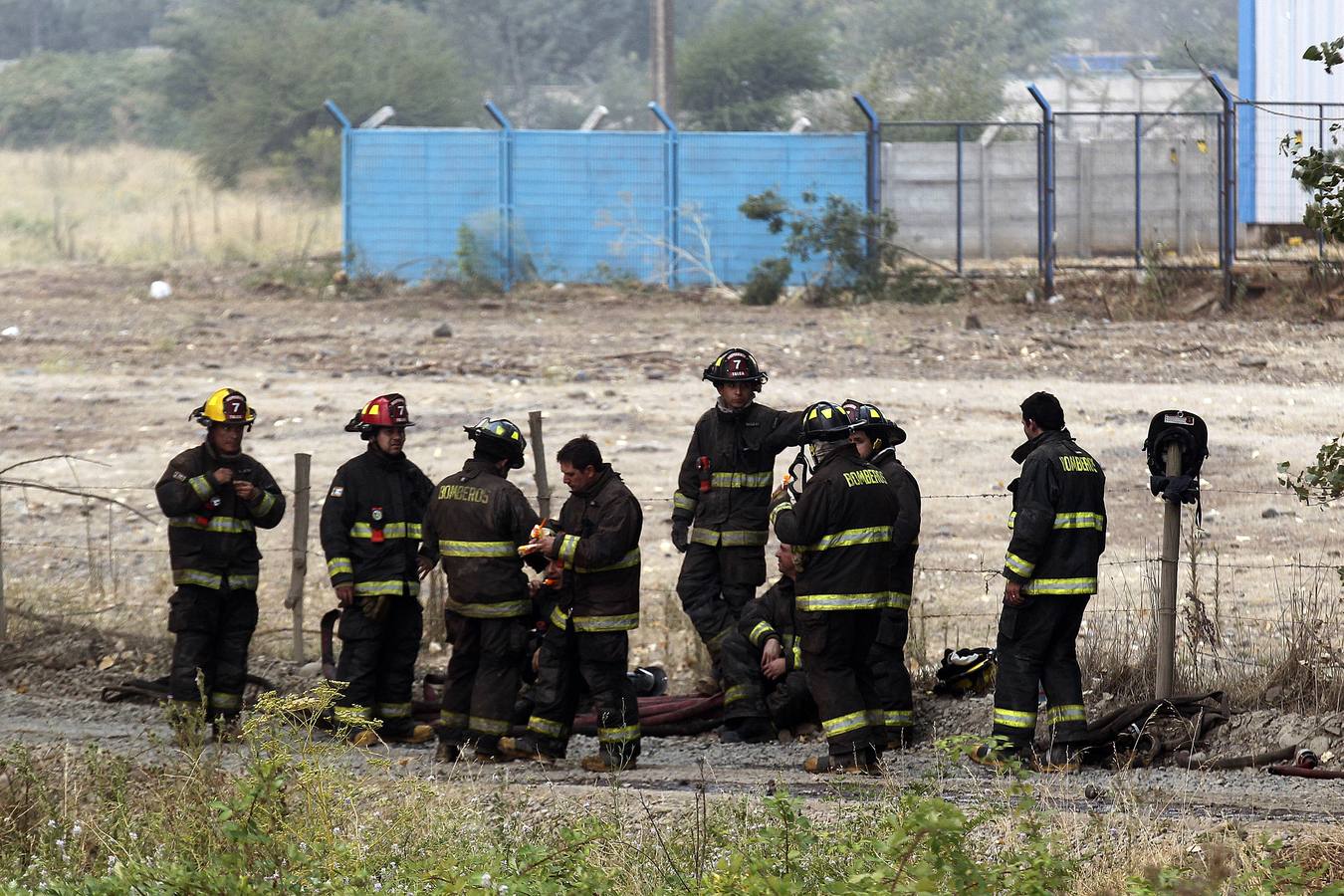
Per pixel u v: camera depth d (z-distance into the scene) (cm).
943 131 15750
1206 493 5609
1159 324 9125
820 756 3169
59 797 2527
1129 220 11788
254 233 14288
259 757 2239
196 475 3381
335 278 11181
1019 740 3075
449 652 4197
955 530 5316
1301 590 4166
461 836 2320
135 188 18925
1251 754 3070
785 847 1975
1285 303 9325
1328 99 10656
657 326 9575
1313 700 3231
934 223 11606
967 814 2397
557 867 2088
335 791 2212
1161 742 3172
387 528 3469
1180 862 2208
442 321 9869
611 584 3170
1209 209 11462
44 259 13212
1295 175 2856
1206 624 3469
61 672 3928
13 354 8719
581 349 8719
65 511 5747
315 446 6556
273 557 5141
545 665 3228
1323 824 2519
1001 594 4575
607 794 2769
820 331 9269
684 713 3625
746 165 11219
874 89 16062
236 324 9750
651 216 11275
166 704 3406
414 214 11325
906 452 6331
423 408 7238
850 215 10494
